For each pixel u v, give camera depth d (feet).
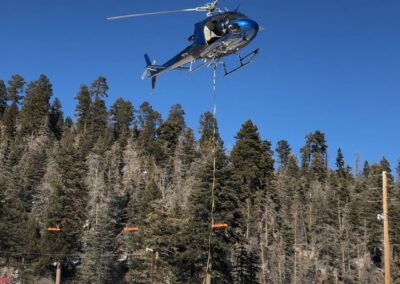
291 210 263.90
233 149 230.89
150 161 327.26
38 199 243.60
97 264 191.62
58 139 391.65
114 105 427.33
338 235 251.39
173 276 164.25
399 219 236.22
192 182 262.67
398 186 271.49
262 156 237.86
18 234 198.90
